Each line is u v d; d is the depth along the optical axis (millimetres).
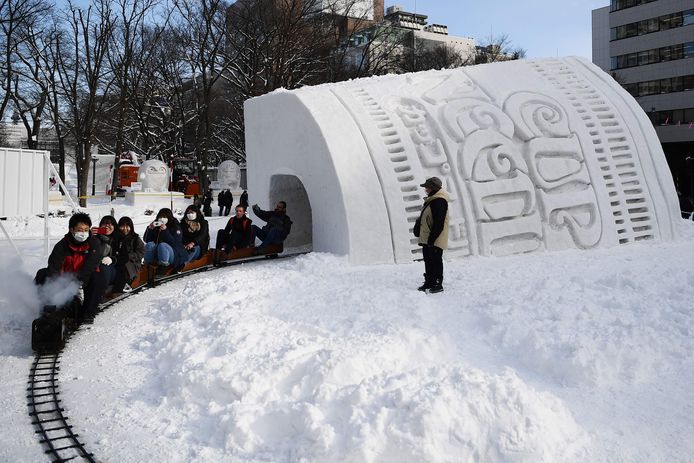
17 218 21312
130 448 3992
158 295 9078
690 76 43469
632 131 13094
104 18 30203
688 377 4906
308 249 13828
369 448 3535
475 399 3791
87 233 6629
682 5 43531
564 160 12117
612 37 47969
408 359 5203
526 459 3520
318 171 11594
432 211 7863
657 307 6441
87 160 30906
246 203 22312
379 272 9766
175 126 42312
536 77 13711
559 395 4652
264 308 7121
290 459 3684
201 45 33312
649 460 3641
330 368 4656
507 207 11430
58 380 5352
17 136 60500
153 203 30375
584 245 11781
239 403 4371
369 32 40438
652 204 12648
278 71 30969
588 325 5883
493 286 8023
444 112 12203
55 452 3930
